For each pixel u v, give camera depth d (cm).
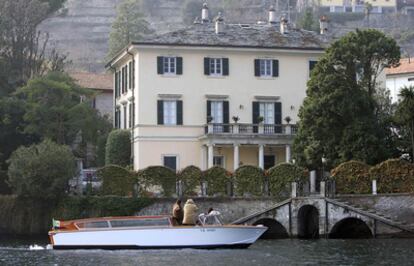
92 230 9319
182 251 9112
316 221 11581
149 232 9312
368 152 11712
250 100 14188
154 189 12131
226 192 12094
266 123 14225
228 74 14138
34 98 14200
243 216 11738
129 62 14525
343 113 11838
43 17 16788
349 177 11544
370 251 8962
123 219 9369
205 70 14062
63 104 14225
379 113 12288
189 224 9431
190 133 13975
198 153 13988
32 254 8906
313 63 14438
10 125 14325
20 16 16012
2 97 14612
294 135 13738
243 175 12094
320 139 12006
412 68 18375
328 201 11088
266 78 14275
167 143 13900
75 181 12500
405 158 12138
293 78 14362
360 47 12162
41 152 12094
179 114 13962
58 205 12138
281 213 11381
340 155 11838
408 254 8606
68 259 8388
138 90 13862
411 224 10962
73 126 14188
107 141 14475
